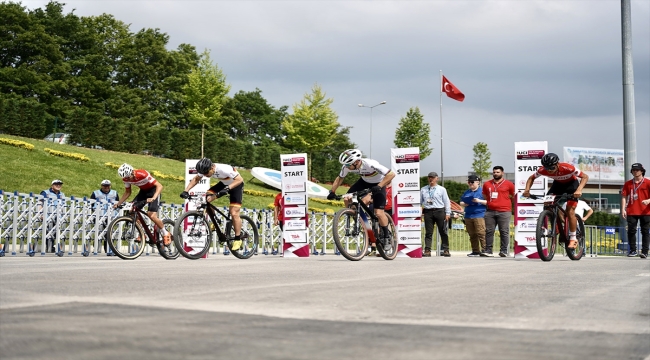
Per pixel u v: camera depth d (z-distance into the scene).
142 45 66.62
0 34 58.72
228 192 10.57
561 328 2.74
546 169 9.91
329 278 5.29
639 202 12.98
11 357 1.86
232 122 74.88
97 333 2.32
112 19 68.62
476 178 14.61
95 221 13.23
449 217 14.98
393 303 3.52
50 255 12.44
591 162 97.06
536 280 5.32
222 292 3.98
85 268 6.30
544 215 9.70
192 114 46.09
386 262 8.62
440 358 1.99
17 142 31.77
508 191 14.03
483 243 14.57
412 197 13.27
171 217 15.28
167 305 3.24
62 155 32.53
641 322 3.00
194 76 46.59
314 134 51.09
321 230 18.41
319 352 2.05
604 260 10.32
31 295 3.65
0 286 4.19
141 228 11.08
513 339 2.42
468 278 5.43
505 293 4.18
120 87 63.34
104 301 3.36
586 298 3.96
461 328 2.67
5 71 55.84
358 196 9.41
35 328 2.42
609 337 2.55
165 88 66.88
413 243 13.25
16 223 11.96
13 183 26.00
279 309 3.18
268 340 2.26
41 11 64.06
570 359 2.06
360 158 9.34
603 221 43.72
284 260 9.29
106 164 33.53
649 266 7.94
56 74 59.47
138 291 3.97
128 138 44.19
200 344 2.14
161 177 34.66
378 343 2.25
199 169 10.20
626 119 16.05
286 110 87.69
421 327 2.67
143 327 2.49
